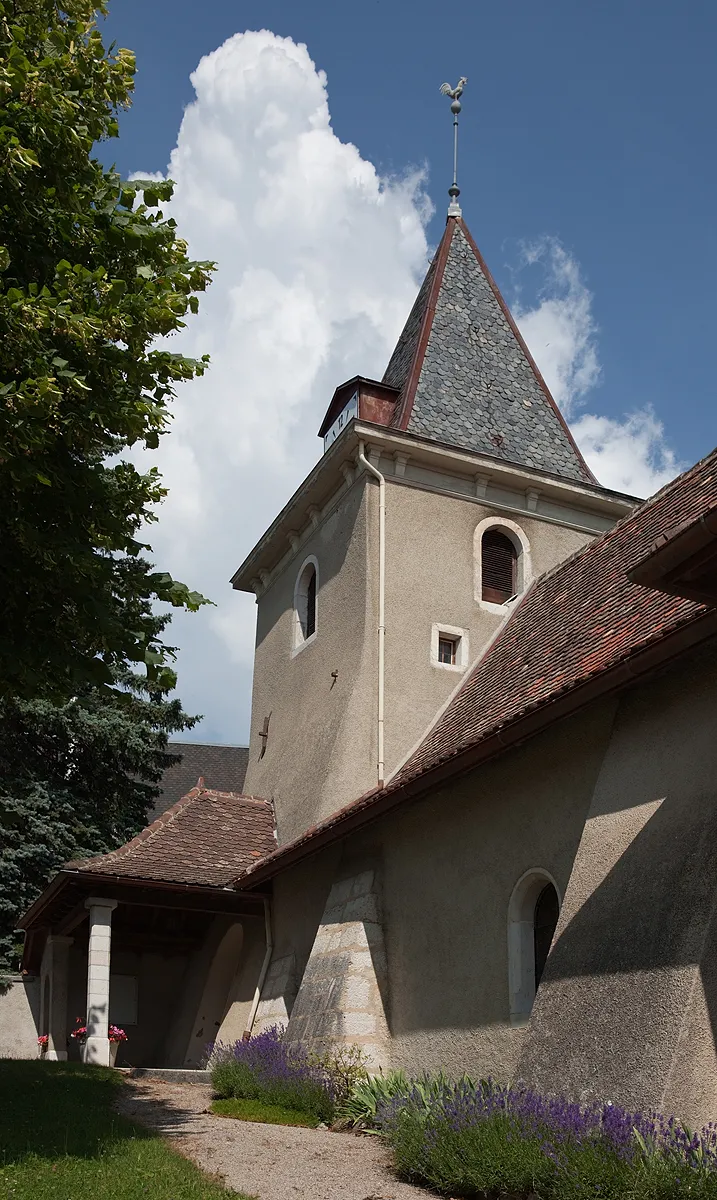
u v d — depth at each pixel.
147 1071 14.63
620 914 8.30
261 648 20.39
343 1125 10.50
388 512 16.69
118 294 8.52
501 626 15.74
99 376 8.91
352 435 16.56
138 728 23.41
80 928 18.81
